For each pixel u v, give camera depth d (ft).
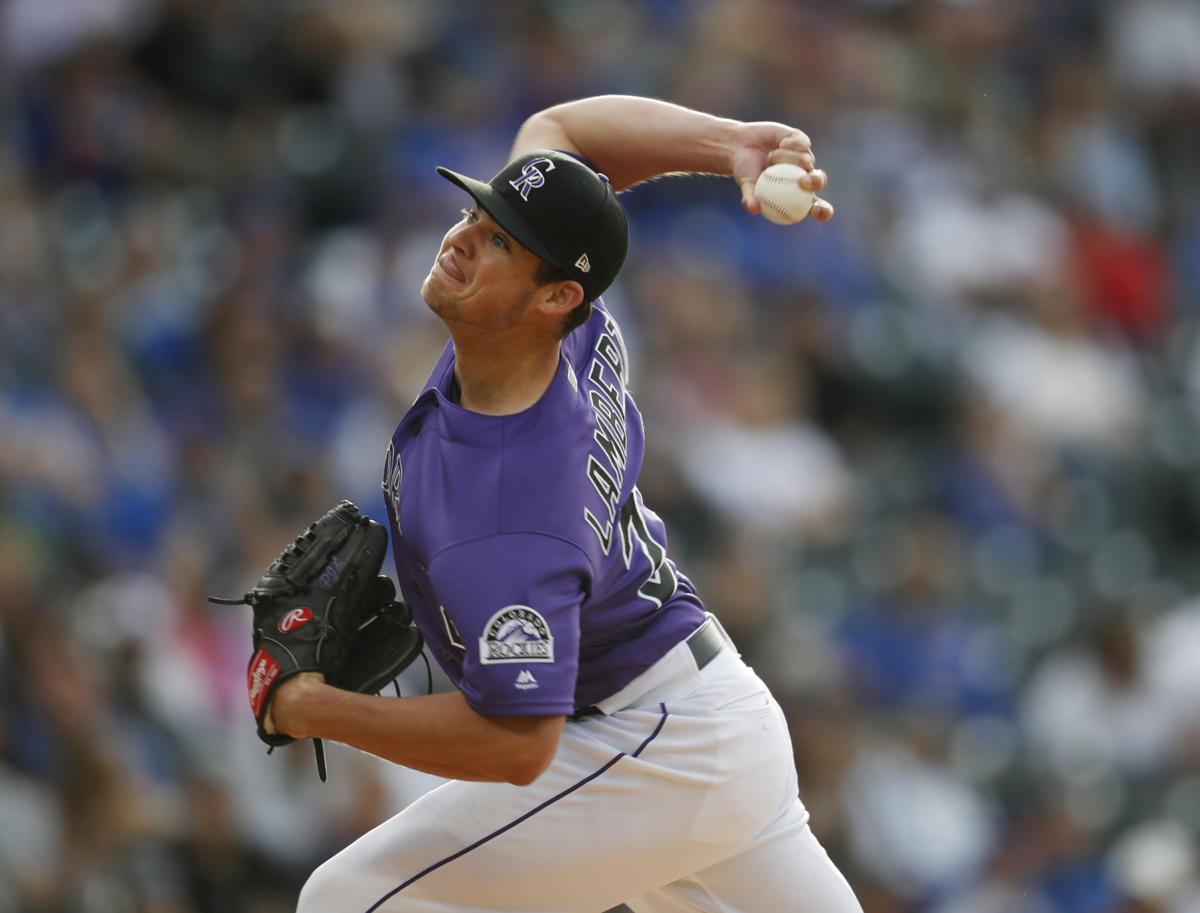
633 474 43.42
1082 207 165.89
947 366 136.56
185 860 82.48
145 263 117.80
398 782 88.48
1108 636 112.47
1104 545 133.08
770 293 137.69
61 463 97.86
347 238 126.00
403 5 146.10
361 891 43.55
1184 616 117.70
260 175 129.49
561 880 43.65
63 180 125.80
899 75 165.68
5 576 83.87
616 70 146.82
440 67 143.13
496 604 38.88
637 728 43.70
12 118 127.13
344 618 41.57
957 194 155.74
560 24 150.71
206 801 83.25
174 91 135.03
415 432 41.93
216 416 109.60
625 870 43.98
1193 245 174.09
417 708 39.86
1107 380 147.23
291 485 103.04
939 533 122.11
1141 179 175.32
